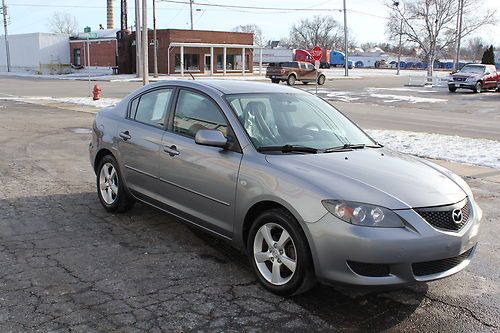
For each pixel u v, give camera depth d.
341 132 5.07
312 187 3.83
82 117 16.52
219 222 4.58
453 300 4.16
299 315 3.82
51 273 4.39
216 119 4.78
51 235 5.34
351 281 3.65
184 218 5.02
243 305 3.94
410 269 3.65
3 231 5.41
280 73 41.09
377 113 20.91
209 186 4.61
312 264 3.85
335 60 102.19
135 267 4.58
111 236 5.37
